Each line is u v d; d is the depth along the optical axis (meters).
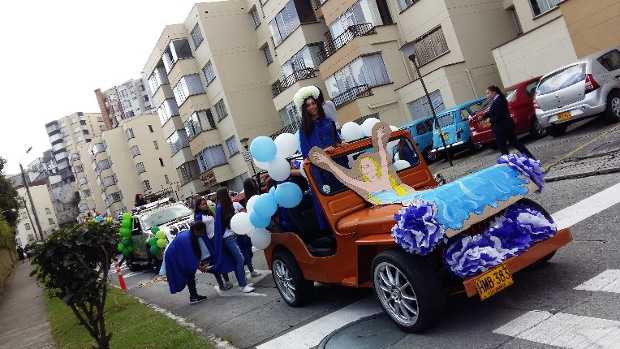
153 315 8.53
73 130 125.06
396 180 5.62
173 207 15.95
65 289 5.83
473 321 4.32
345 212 5.33
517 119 13.58
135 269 17.66
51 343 8.58
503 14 22.45
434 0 21.89
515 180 4.61
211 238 8.94
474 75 21.48
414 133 19.34
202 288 10.34
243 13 35.84
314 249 5.86
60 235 5.84
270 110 35.53
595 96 11.08
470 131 16.11
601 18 15.25
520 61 18.67
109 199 77.75
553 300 4.21
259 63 35.69
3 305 16.61
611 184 6.89
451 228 4.05
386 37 23.95
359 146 5.63
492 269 4.12
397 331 4.61
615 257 4.63
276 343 5.34
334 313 5.73
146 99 110.50
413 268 4.19
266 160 6.00
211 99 36.47
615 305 3.77
